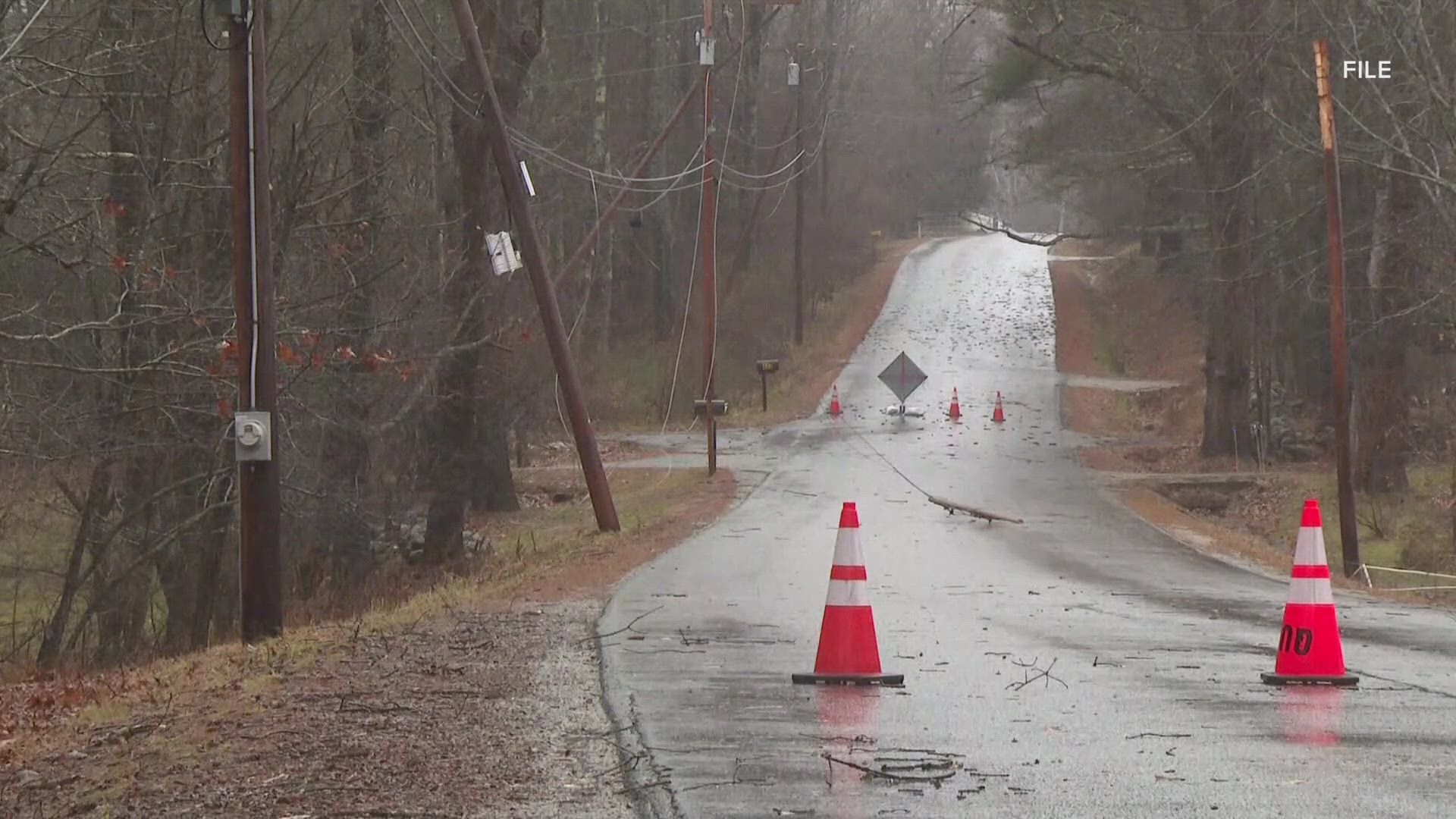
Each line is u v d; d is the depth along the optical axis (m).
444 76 30.81
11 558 29.95
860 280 107.06
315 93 28.52
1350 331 46.50
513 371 39.16
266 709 10.96
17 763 9.91
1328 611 12.48
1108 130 57.03
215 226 25.91
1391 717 10.79
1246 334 51.59
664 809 7.72
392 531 33.94
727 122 92.75
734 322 82.88
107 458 23.50
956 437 57.47
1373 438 42.28
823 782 8.43
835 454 51.81
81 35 20.33
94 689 14.15
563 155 62.72
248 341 16.59
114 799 8.28
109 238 23.16
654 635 15.38
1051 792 8.25
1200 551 28.58
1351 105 42.09
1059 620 17.36
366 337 28.59
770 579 21.78
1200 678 12.73
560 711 10.66
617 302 88.38
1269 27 44.09
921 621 17.16
